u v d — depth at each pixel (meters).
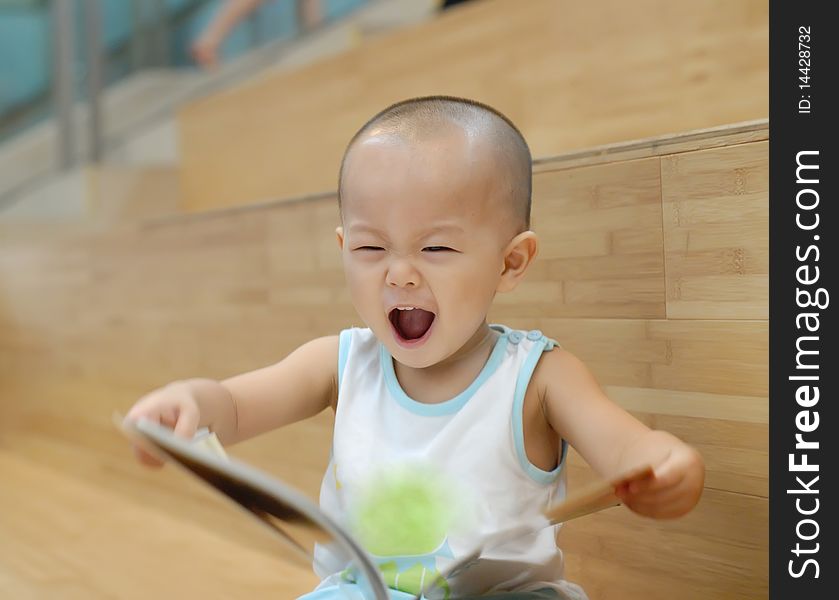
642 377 0.92
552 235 0.99
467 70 1.69
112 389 1.85
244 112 2.16
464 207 0.76
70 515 1.62
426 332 0.79
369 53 1.85
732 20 1.34
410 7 2.99
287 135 2.05
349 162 0.80
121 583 1.27
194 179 2.35
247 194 2.19
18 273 2.21
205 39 2.84
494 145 0.79
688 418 0.89
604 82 1.50
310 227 1.32
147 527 1.53
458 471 0.79
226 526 1.49
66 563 1.36
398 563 0.79
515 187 0.80
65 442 2.03
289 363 0.90
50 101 2.73
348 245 0.80
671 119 1.42
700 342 0.88
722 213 0.86
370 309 0.79
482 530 0.78
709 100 1.37
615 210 0.94
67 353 2.02
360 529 0.81
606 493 0.68
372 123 0.82
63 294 2.01
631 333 0.93
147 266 1.70
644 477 0.66
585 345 0.97
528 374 0.81
